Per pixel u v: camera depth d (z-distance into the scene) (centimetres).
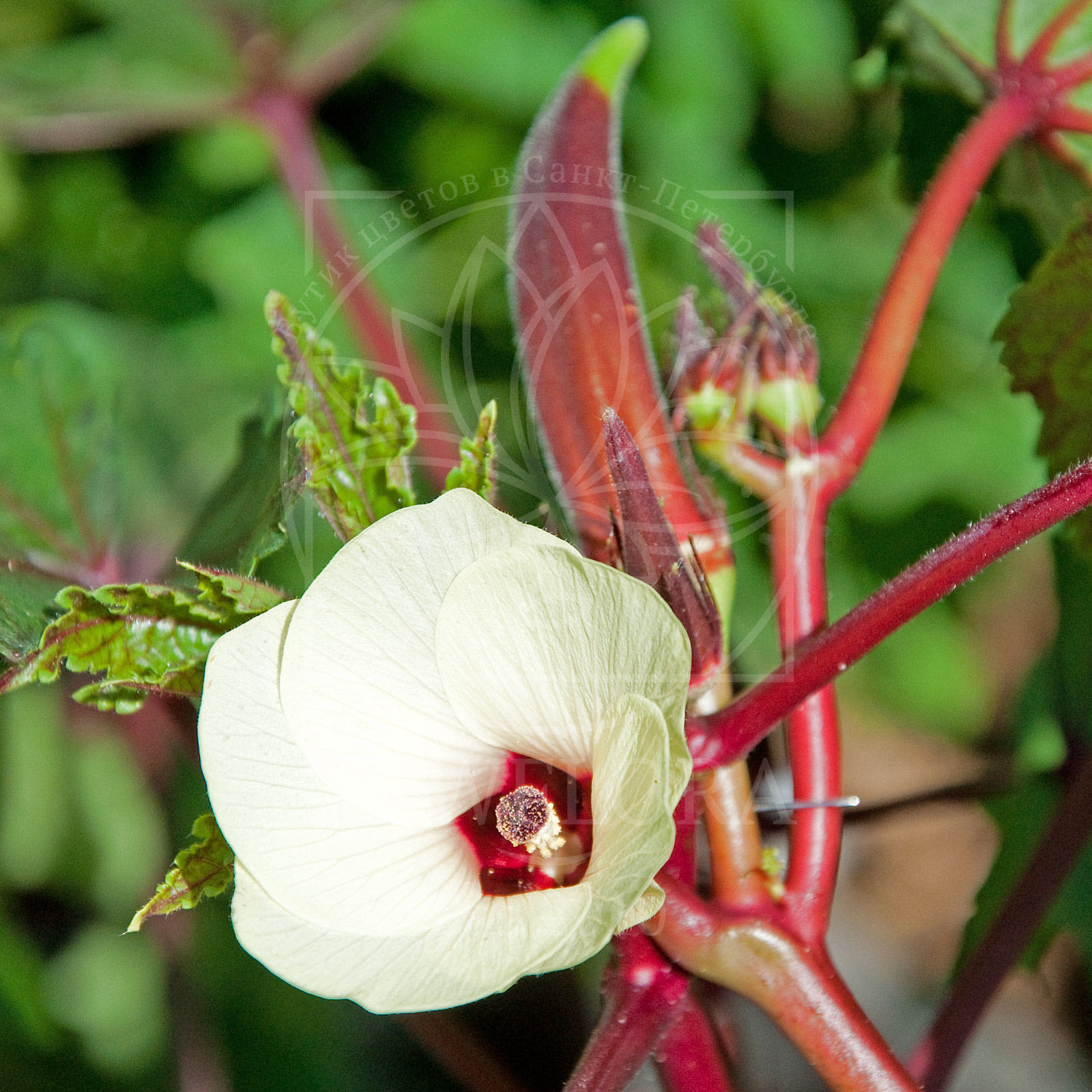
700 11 122
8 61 99
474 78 120
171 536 105
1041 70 80
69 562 80
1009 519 68
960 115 84
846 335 118
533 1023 103
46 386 81
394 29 119
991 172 83
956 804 84
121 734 99
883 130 124
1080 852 77
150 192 123
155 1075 103
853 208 125
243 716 66
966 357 124
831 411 76
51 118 97
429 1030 82
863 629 68
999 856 84
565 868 68
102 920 109
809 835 71
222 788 66
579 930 64
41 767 108
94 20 110
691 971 70
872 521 123
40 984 103
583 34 123
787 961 69
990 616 139
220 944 104
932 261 76
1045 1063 126
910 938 136
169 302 121
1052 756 87
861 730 136
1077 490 68
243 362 117
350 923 66
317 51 96
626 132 118
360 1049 108
